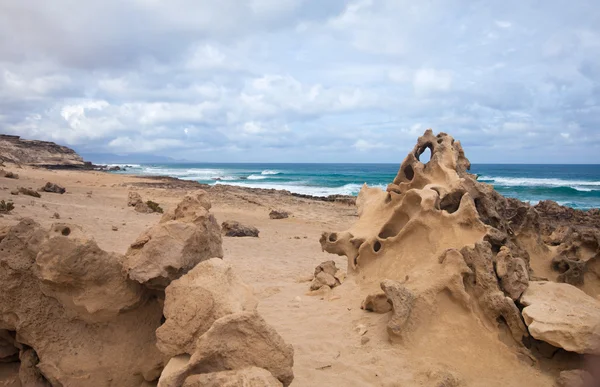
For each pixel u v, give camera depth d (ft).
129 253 14.30
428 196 24.09
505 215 25.49
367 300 22.08
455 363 17.04
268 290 27.32
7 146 226.38
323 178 233.14
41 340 14.02
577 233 23.88
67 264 13.26
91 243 13.75
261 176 251.39
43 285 13.91
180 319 12.10
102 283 13.91
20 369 14.46
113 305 13.96
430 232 23.25
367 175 274.98
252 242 48.62
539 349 17.22
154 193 98.89
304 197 115.85
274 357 11.34
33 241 14.21
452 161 27.43
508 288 18.83
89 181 128.26
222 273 13.01
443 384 15.02
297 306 23.93
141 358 14.08
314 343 18.76
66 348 14.10
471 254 19.83
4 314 13.98
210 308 12.01
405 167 29.99
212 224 16.51
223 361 11.41
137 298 14.20
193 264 14.67
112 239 37.58
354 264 27.86
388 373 16.14
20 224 14.52
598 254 22.82
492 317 18.31
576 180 207.62
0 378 14.94
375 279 25.03
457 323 18.69
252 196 106.32
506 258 19.31
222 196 102.17
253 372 10.63
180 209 16.21
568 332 15.28
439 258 20.90
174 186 128.47
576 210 50.55
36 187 82.74
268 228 62.69
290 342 18.85
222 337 11.39
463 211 22.57
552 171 347.36
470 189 24.59
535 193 131.95
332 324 20.97
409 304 18.85
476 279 19.29
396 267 24.20
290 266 36.88
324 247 29.78
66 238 13.44
